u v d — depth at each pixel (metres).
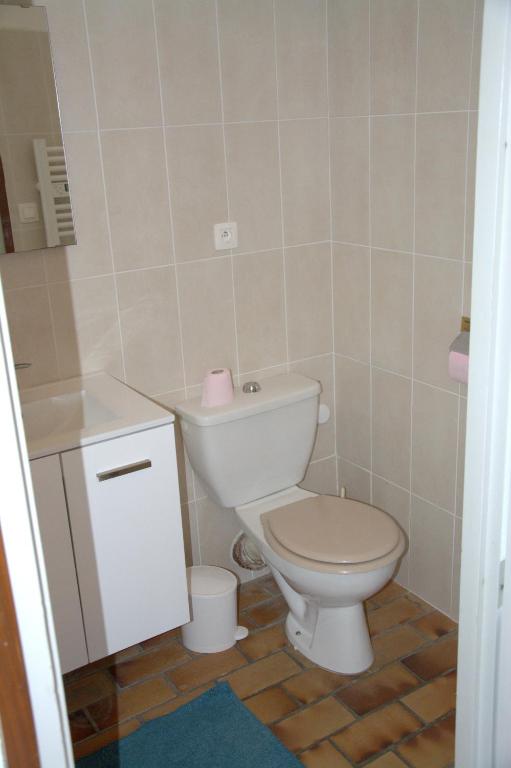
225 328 2.50
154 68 2.16
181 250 2.34
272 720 2.13
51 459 1.85
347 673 2.29
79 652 2.05
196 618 2.38
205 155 2.30
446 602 2.53
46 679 0.79
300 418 2.50
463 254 2.13
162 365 2.41
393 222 2.35
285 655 2.40
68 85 2.04
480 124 0.97
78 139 2.10
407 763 1.96
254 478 2.48
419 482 2.52
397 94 2.21
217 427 2.32
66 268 2.18
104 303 2.26
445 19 2.00
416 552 2.61
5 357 0.71
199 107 2.26
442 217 2.17
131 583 2.09
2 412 0.71
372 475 2.73
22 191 2.04
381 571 2.12
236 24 2.25
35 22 1.95
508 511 1.13
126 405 2.08
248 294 2.51
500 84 0.93
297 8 2.34
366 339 2.59
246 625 2.55
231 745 2.05
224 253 2.42
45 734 0.81
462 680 1.24
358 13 2.28
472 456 1.11
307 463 2.61
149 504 2.05
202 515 2.62
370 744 2.03
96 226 2.19
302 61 2.39
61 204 2.11
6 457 0.72
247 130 2.36
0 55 1.92
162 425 2.00
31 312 2.16
